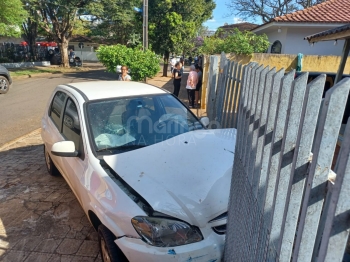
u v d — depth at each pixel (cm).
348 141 81
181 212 212
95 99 325
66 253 285
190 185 234
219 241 215
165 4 1850
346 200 84
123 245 211
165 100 362
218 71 636
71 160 313
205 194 227
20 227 327
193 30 1969
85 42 4647
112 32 2570
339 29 555
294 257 106
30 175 462
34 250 290
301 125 104
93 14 2272
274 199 124
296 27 1243
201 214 216
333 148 92
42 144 617
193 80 897
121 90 354
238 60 1045
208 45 1273
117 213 220
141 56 1222
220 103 573
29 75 2084
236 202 199
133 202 219
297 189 110
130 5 2259
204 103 883
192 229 210
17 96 1248
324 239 90
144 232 206
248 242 166
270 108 140
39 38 4844
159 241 204
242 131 200
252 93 180
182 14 1953
